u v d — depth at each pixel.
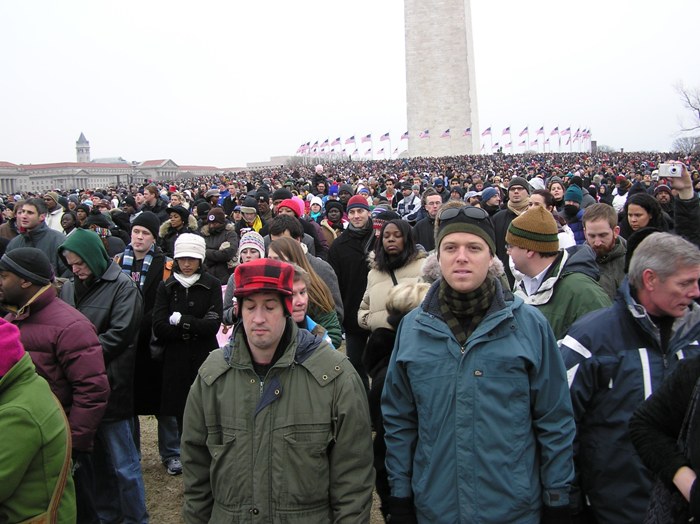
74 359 4.34
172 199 13.89
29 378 3.30
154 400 5.97
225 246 9.23
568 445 3.22
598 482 3.47
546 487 3.18
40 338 4.30
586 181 26.08
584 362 3.49
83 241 5.12
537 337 3.29
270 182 33.84
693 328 3.38
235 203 16.73
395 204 17.94
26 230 8.35
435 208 8.82
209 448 3.30
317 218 14.13
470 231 3.24
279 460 3.18
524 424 3.20
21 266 4.30
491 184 22.31
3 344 3.18
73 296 5.35
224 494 3.22
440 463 3.21
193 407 3.41
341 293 7.59
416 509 3.30
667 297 3.28
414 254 5.88
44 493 3.29
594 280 4.30
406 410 3.44
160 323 5.69
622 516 3.39
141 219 6.75
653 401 2.85
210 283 5.84
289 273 3.22
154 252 6.86
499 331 3.24
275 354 3.30
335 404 3.28
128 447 5.19
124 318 5.15
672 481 2.62
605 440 3.45
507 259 8.02
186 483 3.42
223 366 3.33
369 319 5.80
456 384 3.21
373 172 51.25
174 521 5.47
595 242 5.43
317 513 3.24
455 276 3.23
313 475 3.21
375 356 3.94
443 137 58.75
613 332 3.48
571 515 3.44
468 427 3.17
